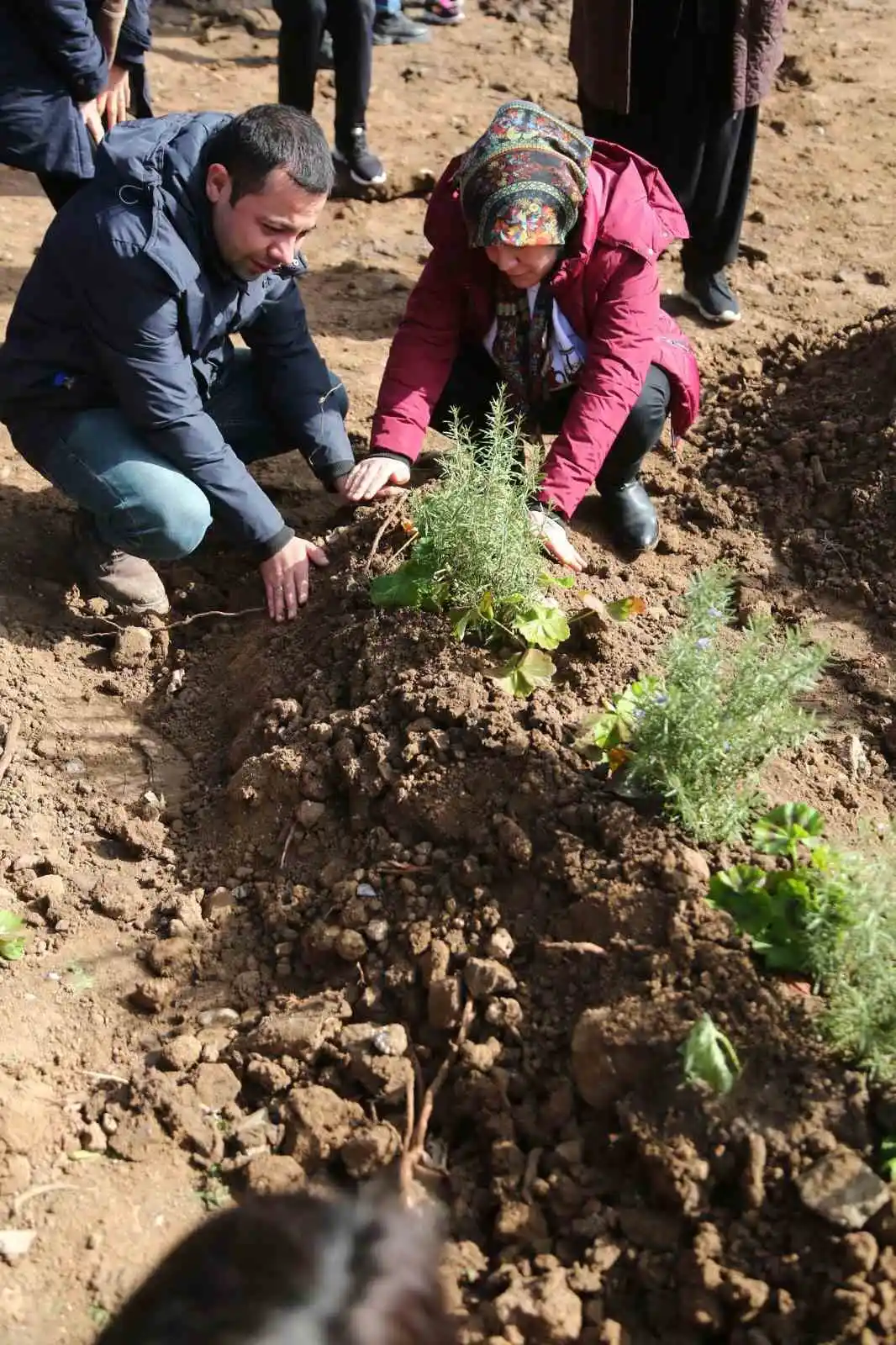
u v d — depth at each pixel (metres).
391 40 7.91
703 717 2.93
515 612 3.37
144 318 3.34
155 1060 2.90
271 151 3.15
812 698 3.71
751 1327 2.43
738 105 4.59
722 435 4.54
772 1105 2.56
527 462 3.70
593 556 3.96
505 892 3.01
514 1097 2.77
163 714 3.71
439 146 6.74
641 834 2.94
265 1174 2.69
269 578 3.73
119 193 3.30
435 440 4.42
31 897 3.19
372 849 3.15
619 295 3.56
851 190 6.35
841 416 4.43
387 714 3.29
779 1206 2.50
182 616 4.00
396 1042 2.84
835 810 3.35
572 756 3.14
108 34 4.47
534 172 3.28
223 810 3.40
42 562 4.06
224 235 3.33
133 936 3.14
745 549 4.13
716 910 2.80
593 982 2.81
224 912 3.16
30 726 3.60
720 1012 2.66
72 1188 2.66
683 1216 2.52
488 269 3.67
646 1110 2.60
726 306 5.18
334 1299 1.62
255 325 3.86
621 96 4.54
